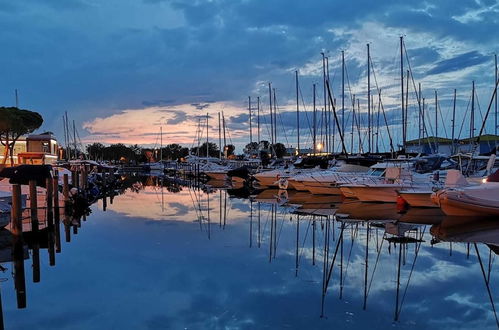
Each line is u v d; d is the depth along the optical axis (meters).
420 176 23.44
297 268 11.08
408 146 48.28
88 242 14.76
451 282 9.88
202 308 8.33
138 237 15.52
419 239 14.55
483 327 7.42
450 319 7.75
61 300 8.95
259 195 32.38
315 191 29.83
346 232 16.05
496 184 17.33
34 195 16.20
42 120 46.91
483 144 47.56
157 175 78.00
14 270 11.38
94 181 37.00
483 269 10.92
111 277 10.52
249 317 7.84
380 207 22.61
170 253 12.88
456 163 28.14
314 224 18.11
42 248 14.23
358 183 24.00
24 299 9.02
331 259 12.02
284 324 7.51
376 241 14.35
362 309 8.20
